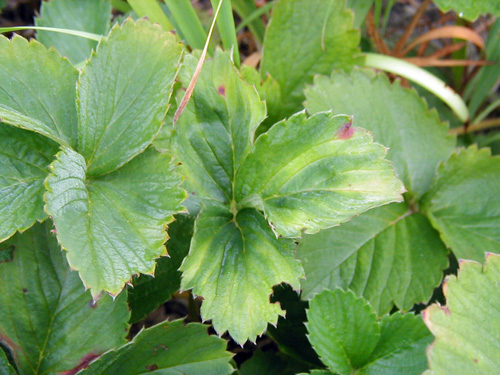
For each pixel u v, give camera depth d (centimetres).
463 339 17
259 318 19
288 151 19
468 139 34
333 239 24
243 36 37
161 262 23
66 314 20
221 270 19
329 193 18
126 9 33
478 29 40
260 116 20
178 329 20
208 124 21
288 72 29
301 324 25
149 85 19
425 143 28
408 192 27
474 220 25
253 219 20
